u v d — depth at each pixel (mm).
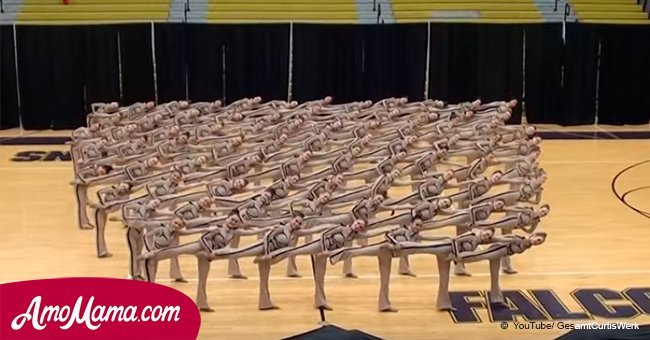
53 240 10703
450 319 8102
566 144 17141
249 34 18781
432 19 20188
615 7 20609
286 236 8180
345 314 8250
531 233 8922
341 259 8148
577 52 18984
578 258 9977
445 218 8859
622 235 10930
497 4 20469
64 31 18516
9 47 18469
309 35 18828
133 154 11695
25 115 18812
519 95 19172
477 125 12992
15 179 13977
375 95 19094
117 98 18906
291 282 9141
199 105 14953
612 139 17703
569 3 20609
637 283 9117
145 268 8484
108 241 10648
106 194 9922
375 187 9539
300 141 12203
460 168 10750
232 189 9695
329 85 19047
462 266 9305
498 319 8086
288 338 7492
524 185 9688
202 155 11391
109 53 18688
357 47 18891
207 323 8008
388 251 8078
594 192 13148
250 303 8531
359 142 11820
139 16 19953
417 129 12945
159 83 18891
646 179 14031
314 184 9719
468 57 18984
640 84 19281
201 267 8180
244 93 19016
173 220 8375
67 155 15938
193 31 18703
